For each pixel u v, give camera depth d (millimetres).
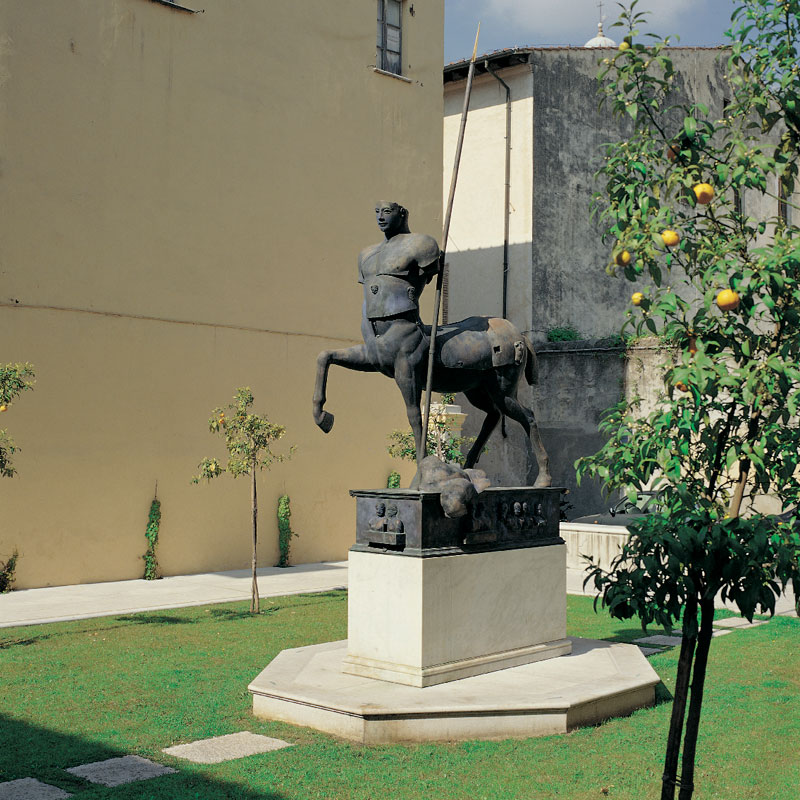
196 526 17156
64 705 7680
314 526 19062
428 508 7559
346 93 20156
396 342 8211
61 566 15344
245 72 18281
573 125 24578
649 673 7945
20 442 14930
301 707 7078
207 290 17500
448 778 5922
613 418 4117
